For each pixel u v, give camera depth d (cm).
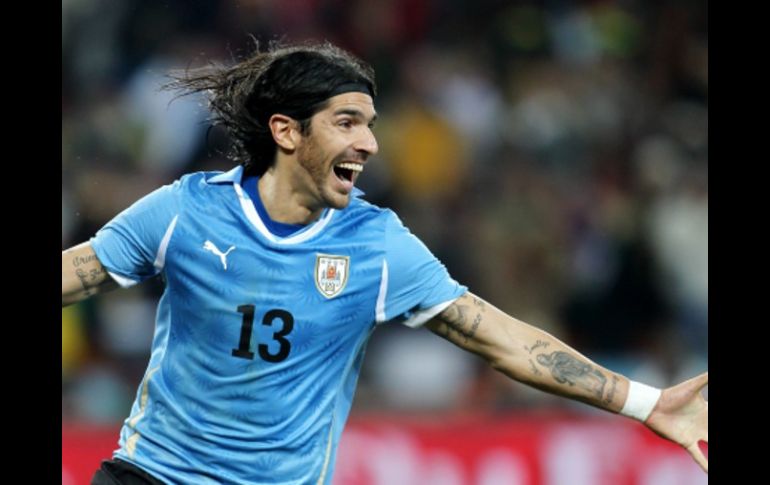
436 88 4262
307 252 1449
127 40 4084
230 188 1466
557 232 3941
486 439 2741
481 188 4072
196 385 1455
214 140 3856
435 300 1490
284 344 1442
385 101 4222
